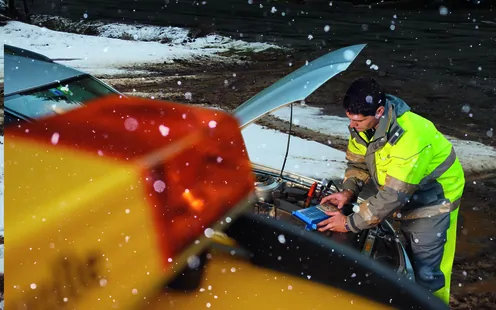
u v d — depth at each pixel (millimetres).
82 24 14273
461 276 3799
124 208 2145
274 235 2555
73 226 2184
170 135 2570
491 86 10094
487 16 20844
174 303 2154
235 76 10086
